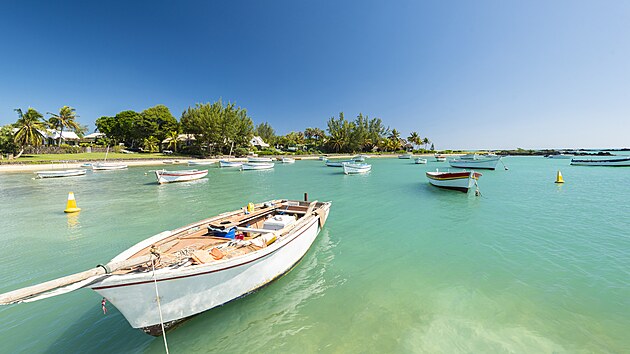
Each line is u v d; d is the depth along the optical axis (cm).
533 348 457
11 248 959
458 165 4231
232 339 496
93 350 473
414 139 11269
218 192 2173
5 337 505
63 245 991
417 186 2384
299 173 3747
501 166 4609
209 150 6388
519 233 1042
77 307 596
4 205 1672
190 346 480
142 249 562
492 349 457
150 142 6506
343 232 1094
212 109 6231
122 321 550
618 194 1831
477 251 876
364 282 689
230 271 519
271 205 1046
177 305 474
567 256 817
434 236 1031
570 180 2616
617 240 940
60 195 2019
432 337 489
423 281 688
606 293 612
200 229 729
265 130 12431
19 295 329
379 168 4588
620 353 443
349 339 491
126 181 2862
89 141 6912
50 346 484
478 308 570
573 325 511
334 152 9162
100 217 1386
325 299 614
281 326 527
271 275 632
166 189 2333
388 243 963
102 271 399
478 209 1453
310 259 827
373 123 10738
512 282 671
